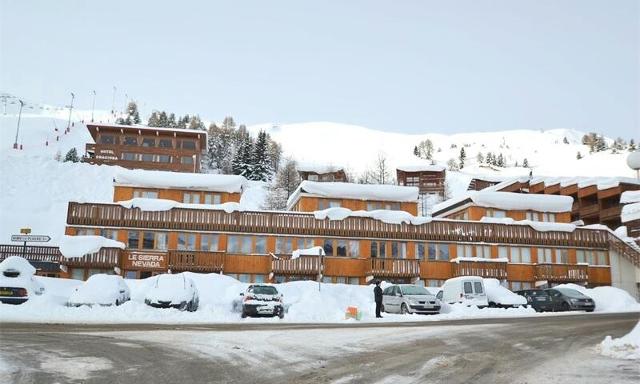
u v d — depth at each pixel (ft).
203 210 136.46
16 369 31.83
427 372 32.60
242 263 135.23
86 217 132.16
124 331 51.90
